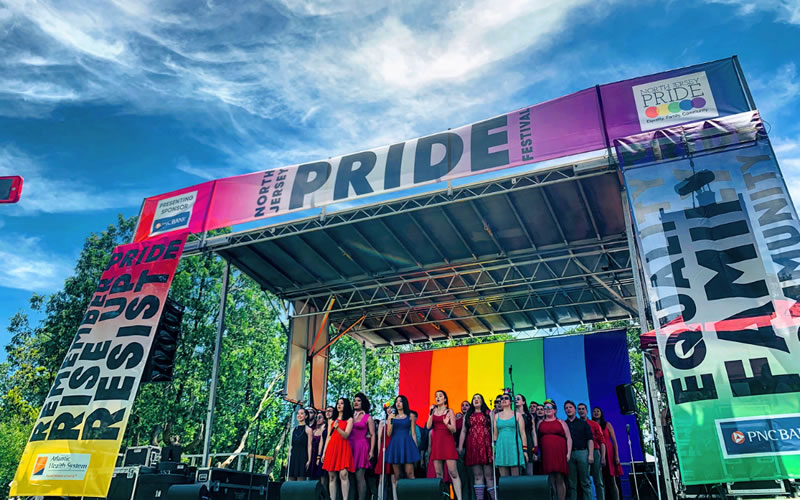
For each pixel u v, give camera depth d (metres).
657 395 7.85
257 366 24.53
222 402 22.09
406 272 12.57
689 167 7.74
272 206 10.27
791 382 6.10
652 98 8.48
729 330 6.62
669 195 7.69
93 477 8.40
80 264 22.94
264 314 25.41
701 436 6.24
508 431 7.11
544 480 6.18
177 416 20.61
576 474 7.59
